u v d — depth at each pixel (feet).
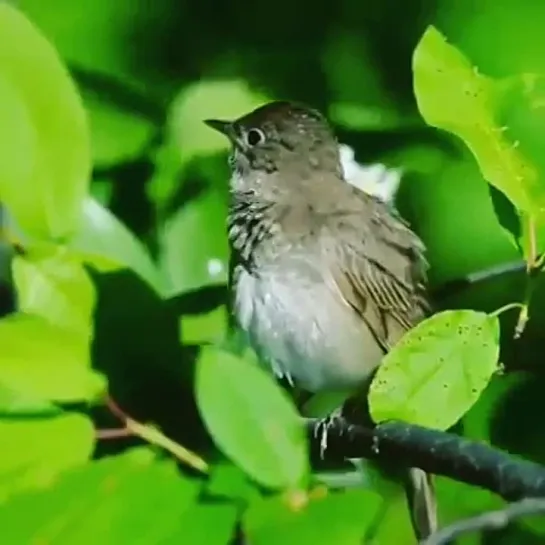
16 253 18.30
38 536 15.40
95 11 30.27
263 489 15.94
